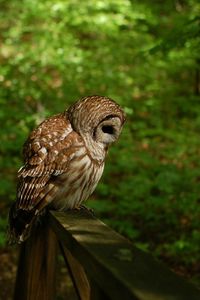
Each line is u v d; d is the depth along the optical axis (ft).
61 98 54.29
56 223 11.06
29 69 54.24
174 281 6.48
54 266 12.79
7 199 39.91
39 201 12.46
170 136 53.78
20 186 12.72
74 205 12.98
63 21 62.23
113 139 12.76
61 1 61.52
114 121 12.48
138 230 37.09
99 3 62.64
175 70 64.49
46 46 58.18
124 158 47.26
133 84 64.39
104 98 12.71
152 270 6.89
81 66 58.54
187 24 29.25
